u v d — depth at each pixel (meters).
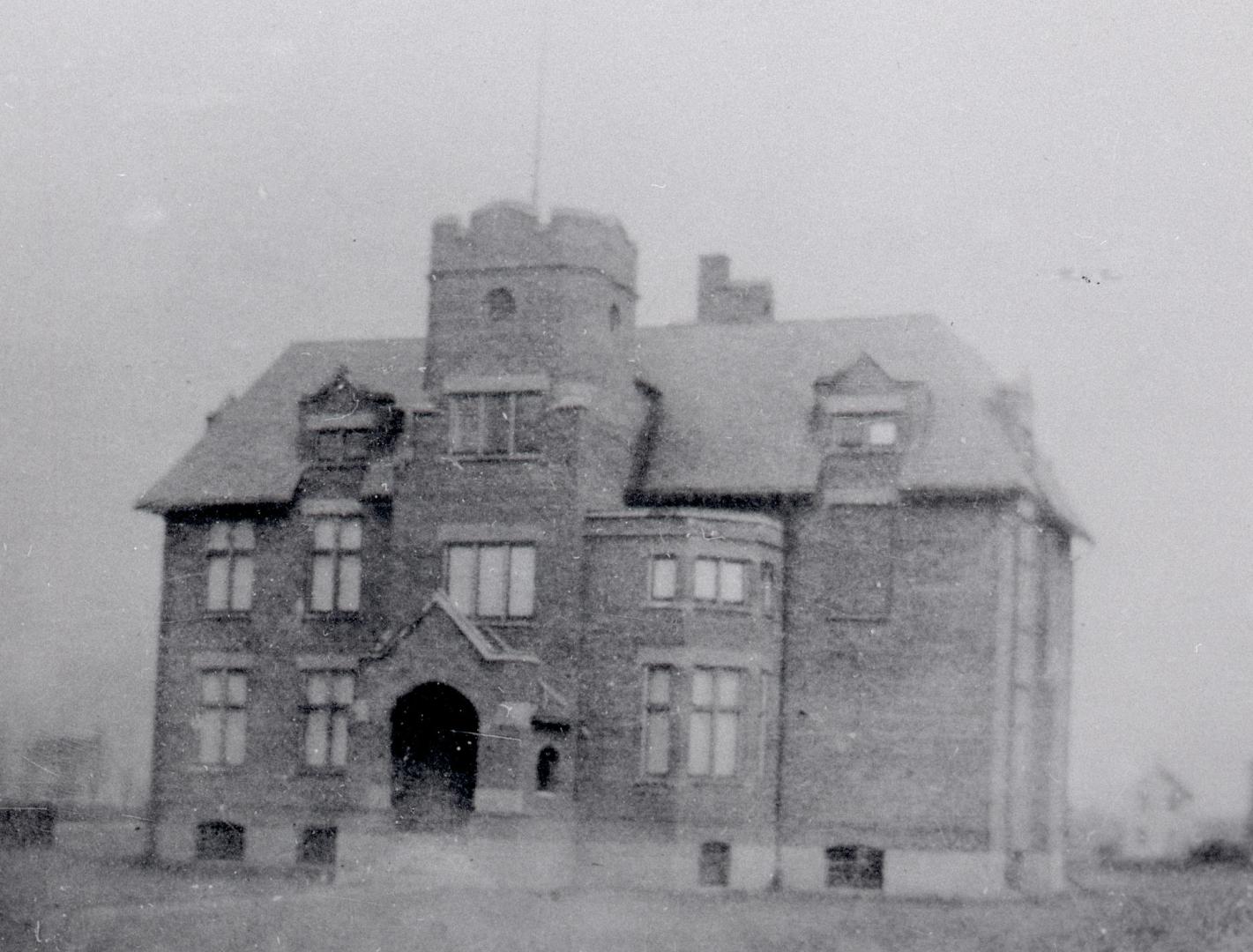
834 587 41.12
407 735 41.00
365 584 43.78
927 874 39.50
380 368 46.59
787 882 40.41
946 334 43.75
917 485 40.53
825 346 44.34
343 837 39.47
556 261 41.78
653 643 40.00
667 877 39.22
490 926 33.41
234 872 41.72
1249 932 33.97
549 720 39.16
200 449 46.50
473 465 41.62
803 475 41.50
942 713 39.97
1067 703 45.81
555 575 40.59
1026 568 42.16
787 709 41.06
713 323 47.12
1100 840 47.25
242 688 44.62
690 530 40.06
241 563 45.22
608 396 42.12
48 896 35.47
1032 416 43.34
